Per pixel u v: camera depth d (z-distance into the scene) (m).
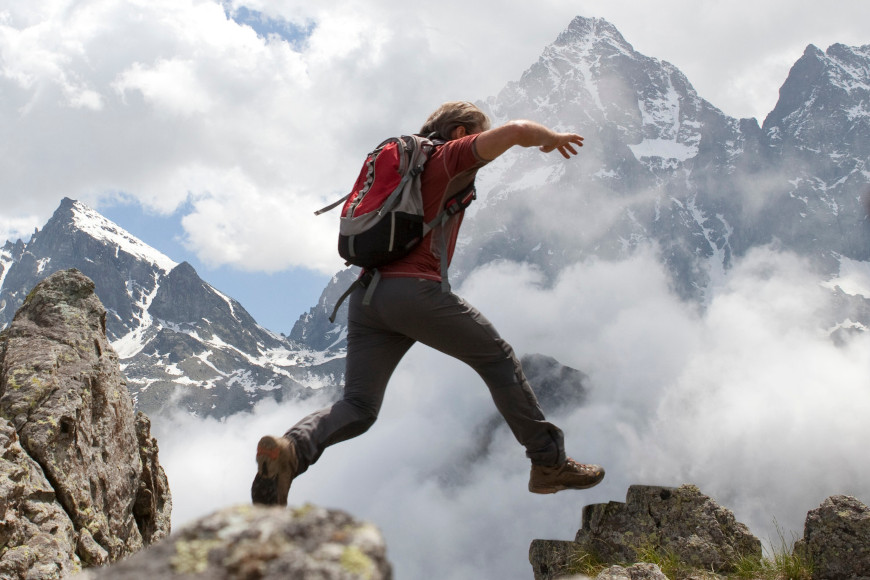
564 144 4.38
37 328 6.86
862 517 6.35
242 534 1.53
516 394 4.70
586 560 7.86
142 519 7.44
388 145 4.54
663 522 7.70
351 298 4.75
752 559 7.11
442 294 4.44
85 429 6.37
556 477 4.91
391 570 1.50
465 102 4.87
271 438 4.05
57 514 5.48
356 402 4.67
